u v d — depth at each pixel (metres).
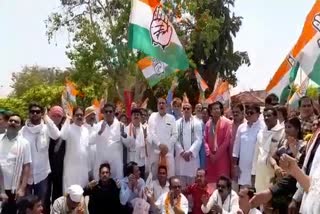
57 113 10.77
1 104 28.30
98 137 10.89
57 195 10.59
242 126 10.66
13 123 9.52
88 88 32.00
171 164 11.19
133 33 11.33
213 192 10.21
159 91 29.89
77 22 34.41
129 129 11.16
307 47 10.30
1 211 9.23
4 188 9.44
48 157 10.29
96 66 32.78
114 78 31.84
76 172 10.45
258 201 5.12
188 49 35.22
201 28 34.59
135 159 11.23
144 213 10.70
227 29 41.94
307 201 4.18
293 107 12.38
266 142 9.45
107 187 10.64
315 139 5.05
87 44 32.50
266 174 9.41
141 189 10.95
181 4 28.86
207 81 42.06
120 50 31.34
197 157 11.35
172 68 11.89
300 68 10.88
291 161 4.35
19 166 9.55
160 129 11.21
